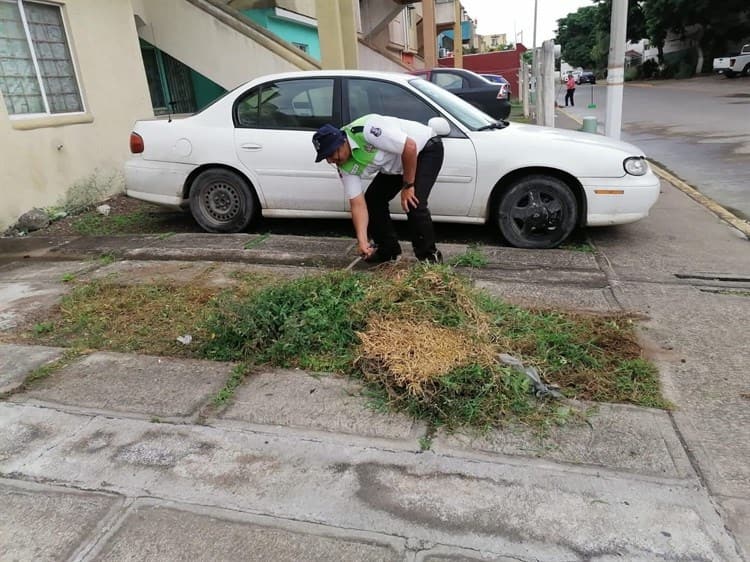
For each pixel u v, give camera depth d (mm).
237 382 3150
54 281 4820
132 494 2375
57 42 7340
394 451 2584
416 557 2035
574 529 2137
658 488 2322
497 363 3035
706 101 20938
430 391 2854
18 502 2348
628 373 3125
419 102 5402
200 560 2053
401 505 2275
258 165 5668
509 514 2213
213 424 2807
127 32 8359
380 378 3051
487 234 5910
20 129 6699
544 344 3328
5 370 3336
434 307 3477
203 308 4098
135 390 3102
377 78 5484
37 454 2627
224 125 5766
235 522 2217
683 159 10180
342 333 3441
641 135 13562
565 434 2660
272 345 3367
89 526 2219
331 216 5707
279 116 5652
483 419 2742
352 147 3869
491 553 2045
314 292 3756
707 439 2611
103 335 3760
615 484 2350
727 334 3604
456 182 5230
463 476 2420
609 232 5887
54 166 7184
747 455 2502
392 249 4684
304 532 2160
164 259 5309
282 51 10039
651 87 33688
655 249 5348
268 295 3773
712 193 7684
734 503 2236
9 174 6570
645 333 3623
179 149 5840
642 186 5086
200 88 12312
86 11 7629
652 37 44844
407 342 3184
